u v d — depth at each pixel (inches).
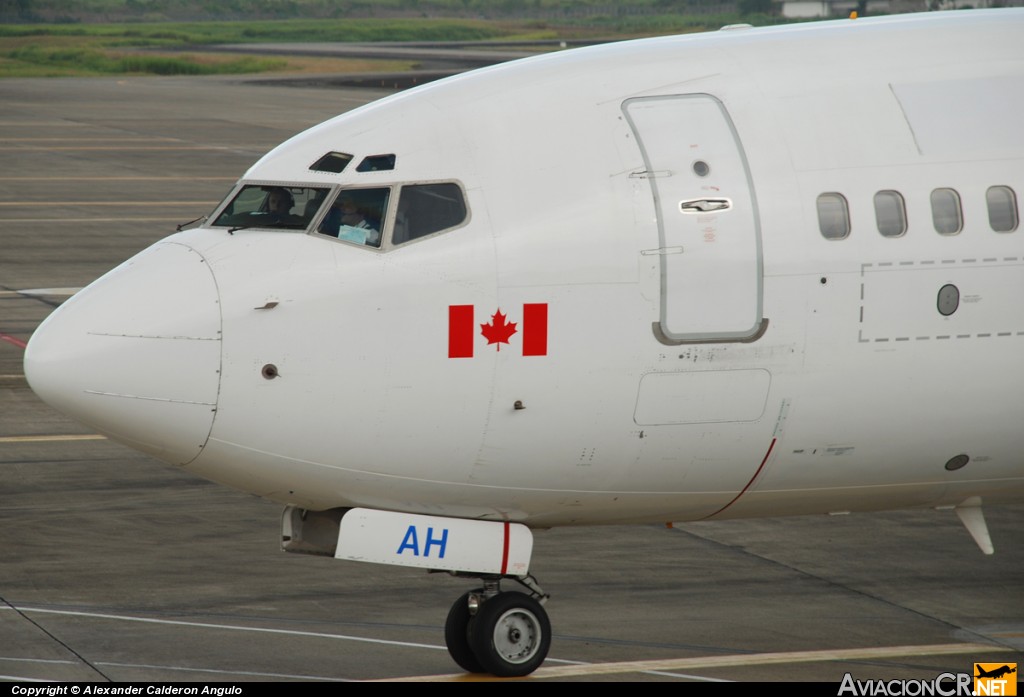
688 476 1862.7
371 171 1765.5
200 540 2532.0
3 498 2760.8
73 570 2337.6
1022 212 1894.7
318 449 1731.1
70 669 1865.2
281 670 1884.8
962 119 1923.0
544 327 1742.1
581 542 2598.4
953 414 1898.4
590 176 1788.9
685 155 1819.6
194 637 2021.4
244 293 1696.6
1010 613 2242.9
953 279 1859.0
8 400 3545.8
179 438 1717.5
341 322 1702.8
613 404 1777.8
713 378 1797.5
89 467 3002.0
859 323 1831.9
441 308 1721.2
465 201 1758.1
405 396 1723.7
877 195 1856.5
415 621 2127.2
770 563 2497.5
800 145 1859.0
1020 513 2844.5
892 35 2016.5
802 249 1812.3
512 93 1855.3
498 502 1838.1
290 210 1775.3
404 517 1820.9
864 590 2356.1
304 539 1915.6
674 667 1945.1
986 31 2036.2
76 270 5275.6
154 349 1678.2
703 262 1779.0
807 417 1847.9
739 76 1910.7
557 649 2017.7
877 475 1942.7
